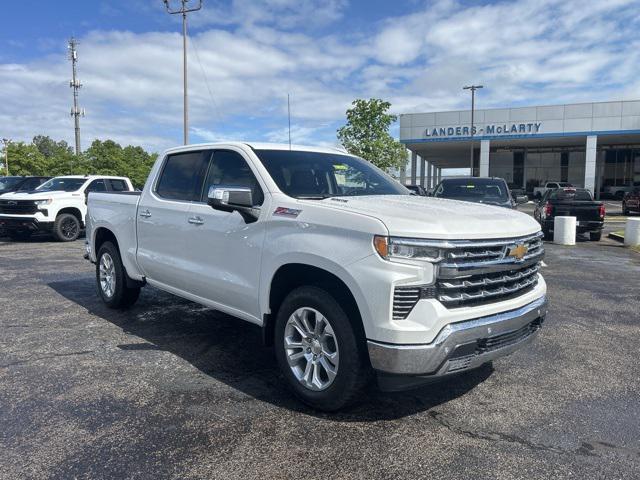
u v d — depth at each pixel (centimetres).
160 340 531
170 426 350
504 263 356
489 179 1270
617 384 434
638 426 360
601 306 702
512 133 4344
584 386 430
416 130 4562
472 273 339
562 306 701
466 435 345
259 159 445
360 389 356
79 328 570
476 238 341
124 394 400
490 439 340
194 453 317
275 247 391
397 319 326
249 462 309
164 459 310
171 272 515
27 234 1492
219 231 449
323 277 377
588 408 388
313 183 443
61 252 1198
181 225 498
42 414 365
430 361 323
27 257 1111
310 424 356
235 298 439
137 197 583
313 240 363
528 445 332
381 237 328
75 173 5325
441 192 1256
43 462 305
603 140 4694
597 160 5350
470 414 376
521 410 383
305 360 388
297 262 373
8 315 622
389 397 402
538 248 404
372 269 329
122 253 599
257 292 413
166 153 558
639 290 810
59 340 529
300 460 311
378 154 2777
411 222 333
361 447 327
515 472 301
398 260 325
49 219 1369
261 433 343
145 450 320
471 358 342
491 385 430
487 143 4412
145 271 569
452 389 420
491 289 358
